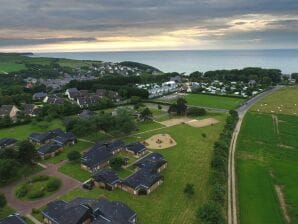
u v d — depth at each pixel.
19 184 108.62
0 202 89.88
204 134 156.12
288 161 126.38
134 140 152.75
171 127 174.00
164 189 103.75
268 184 106.75
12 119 187.25
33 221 86.69
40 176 111.94
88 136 156.88
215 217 80.44
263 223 85.06
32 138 151.50
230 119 172.12
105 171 108.94
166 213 89.62
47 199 98.25
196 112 198.00
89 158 121.69
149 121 186.38
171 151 137.50
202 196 98.69
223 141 135.38
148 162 119.56
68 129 156.12
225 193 99.19
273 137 155.25
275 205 93.81
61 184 107.81
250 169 118.62
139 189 101.31
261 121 184.50
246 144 145.50
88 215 84.56
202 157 130.12
